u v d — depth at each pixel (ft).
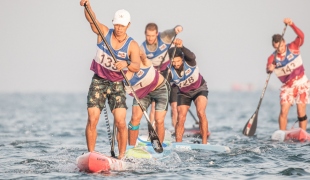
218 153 117.19
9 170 96.84
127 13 94.63
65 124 229.25
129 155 102.78
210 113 326.44
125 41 95.55
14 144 141.49
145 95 111.24
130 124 113.39
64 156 115.55
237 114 311.88
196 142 136.15
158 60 132.98
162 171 96.07
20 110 383.86
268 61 149.18
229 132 182.19
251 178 89.81
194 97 130.62
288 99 149.79
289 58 147.13
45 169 97.40
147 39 127.44
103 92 98.02
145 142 116.98
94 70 97.60
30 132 186.29
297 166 100.07
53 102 609.83
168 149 114.01
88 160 92.73
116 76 97.50
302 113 150.10
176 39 122.93
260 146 127.85
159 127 115.24
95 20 94.07
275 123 225.15
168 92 114.62
